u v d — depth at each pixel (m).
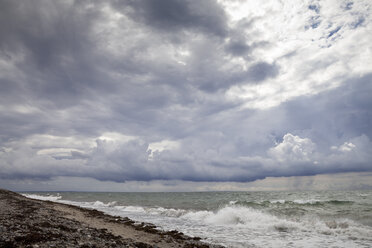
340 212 29.06
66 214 20.95
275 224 21.12
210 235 17.69
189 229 20.34
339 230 18.84
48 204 29.88
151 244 12.65
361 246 14.31
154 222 24.69
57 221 14.75
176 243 13.59
